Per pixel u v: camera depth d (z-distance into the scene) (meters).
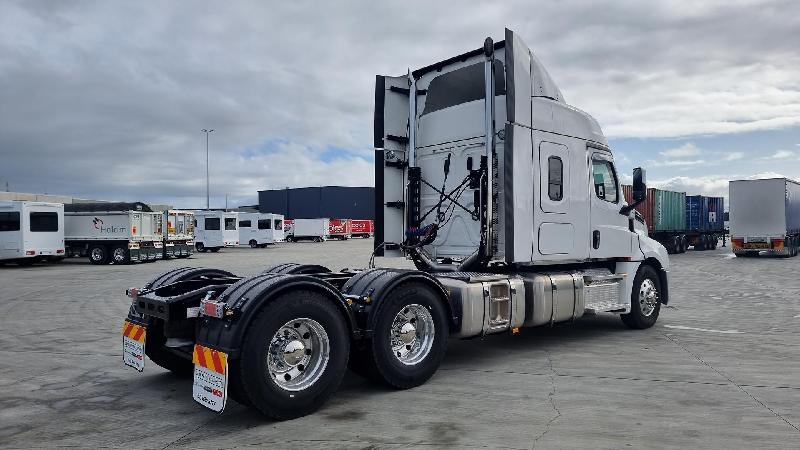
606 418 4.55
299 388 4.60
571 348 7.33
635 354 6.96
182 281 5.71
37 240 23.11
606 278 7.88
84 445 4.11
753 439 4.08
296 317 4.57
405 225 7.95
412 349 5.59
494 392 5.32
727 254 30.77
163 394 5.41
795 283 15.57
